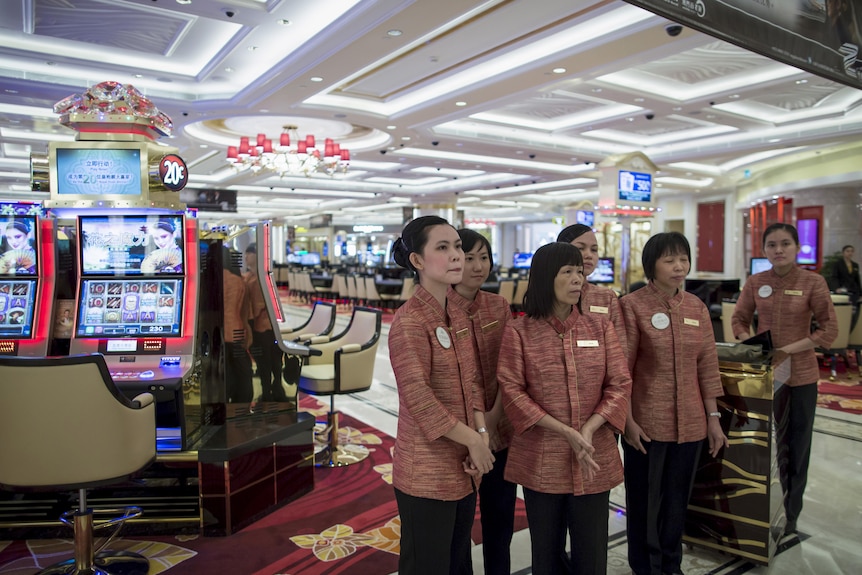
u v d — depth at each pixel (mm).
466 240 2143
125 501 2939
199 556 2730
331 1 5012
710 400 2416
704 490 2693
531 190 17156
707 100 7633
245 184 15438
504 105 7578
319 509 3266
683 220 18234
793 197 12828
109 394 2232
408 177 16234
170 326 3117
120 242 3178
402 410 1786
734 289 7773
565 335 1949
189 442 2975
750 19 2506
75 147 3346
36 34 5766
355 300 16172
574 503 1934
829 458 4008
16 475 2234
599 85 7043
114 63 6520
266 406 3619
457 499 1727
